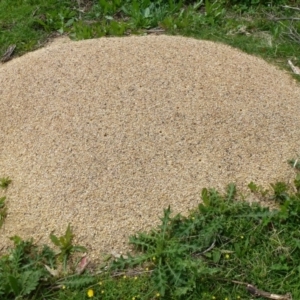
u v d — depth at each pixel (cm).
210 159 166
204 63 194
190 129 171
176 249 144
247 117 177
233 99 181
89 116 173
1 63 246
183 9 276
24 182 165
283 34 252
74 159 165
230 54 207
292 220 155
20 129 177
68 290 143
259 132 175
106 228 154
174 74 185
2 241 156
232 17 269
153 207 157
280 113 182
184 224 152
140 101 176
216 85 184
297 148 174
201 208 155
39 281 144
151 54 195
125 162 163
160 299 139
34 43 257
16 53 253
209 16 266
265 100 184
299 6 273
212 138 170
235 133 172
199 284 141
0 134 179
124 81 182
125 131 169
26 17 274
